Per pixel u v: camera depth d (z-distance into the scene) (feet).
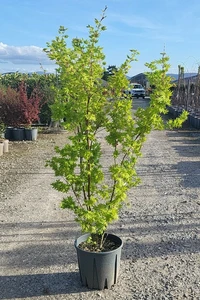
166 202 21.12
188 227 17.44
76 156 11.72
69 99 11.55
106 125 11.83
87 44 11.03
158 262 14.07
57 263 14.01
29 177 27.14
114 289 12.20
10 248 15.25
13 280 12.83
